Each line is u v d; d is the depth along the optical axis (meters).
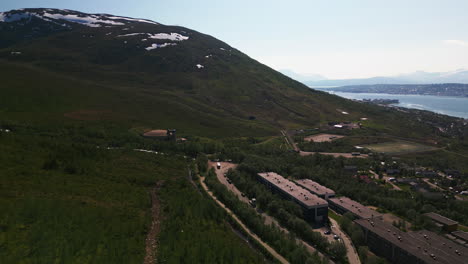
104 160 143.62
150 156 172.00
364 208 142.12
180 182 137.00
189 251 79.94
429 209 147.88
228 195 132.38
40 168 110.44
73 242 71.25
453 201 159.25
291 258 95.62
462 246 105.38
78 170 118.81
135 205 103.69
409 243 105.81
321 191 157.88
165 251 78.81
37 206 80.50
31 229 71.50
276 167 188.50
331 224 134.12
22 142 131.50
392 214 145.12
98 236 77.06
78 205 89.50
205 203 116.69
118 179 123.62
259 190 145.75
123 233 82.75
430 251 100.75
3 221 70.75
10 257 60.66
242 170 175.62
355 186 172.12
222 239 94.12
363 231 120.44
